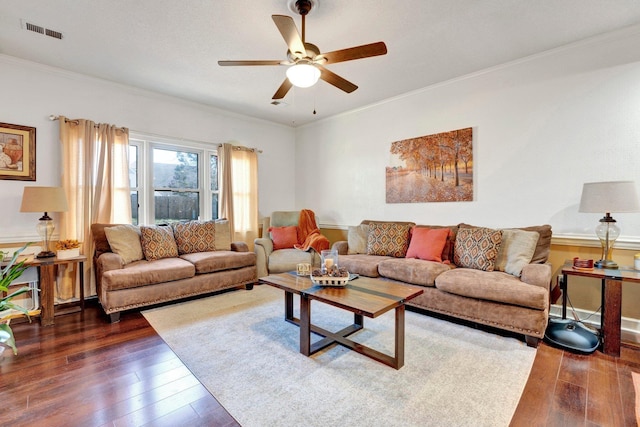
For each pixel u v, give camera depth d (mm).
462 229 3318
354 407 1673
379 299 2082
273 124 5445
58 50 2947
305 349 2234
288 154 5691
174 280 3223
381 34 2646
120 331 2652
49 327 2744
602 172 2738
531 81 3098
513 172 3230
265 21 2469
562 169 2939
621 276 2219
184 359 2184
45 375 1974
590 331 2355
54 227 3154
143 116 3990
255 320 2900
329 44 2793
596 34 2678
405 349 2326
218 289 3592
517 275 2723
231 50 2934
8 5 2264
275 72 3422
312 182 5473
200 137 4547
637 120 2580
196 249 3902
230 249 4176
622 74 2635
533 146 3102
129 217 3789
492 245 2973
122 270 2932
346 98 4242
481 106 3430
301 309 2268
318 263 4367
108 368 2061
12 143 3123
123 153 3744
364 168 4641
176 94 4102
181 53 3000
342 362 2145
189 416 1607
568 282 2934
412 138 4027
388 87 3854
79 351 2295
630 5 2277
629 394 1785
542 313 2303
